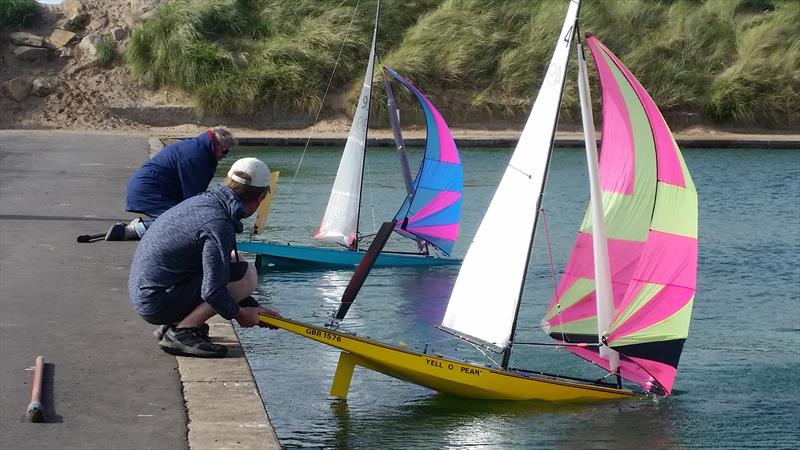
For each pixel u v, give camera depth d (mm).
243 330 10781
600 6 36812
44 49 34781
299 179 23453
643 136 8727
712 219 19031
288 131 33094
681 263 8727
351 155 15008
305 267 14531
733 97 35031
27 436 5832
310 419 8195
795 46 36375
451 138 14797
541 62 35094
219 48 34562
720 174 25812
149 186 10555
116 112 33125
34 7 36438
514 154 9008
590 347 9117
